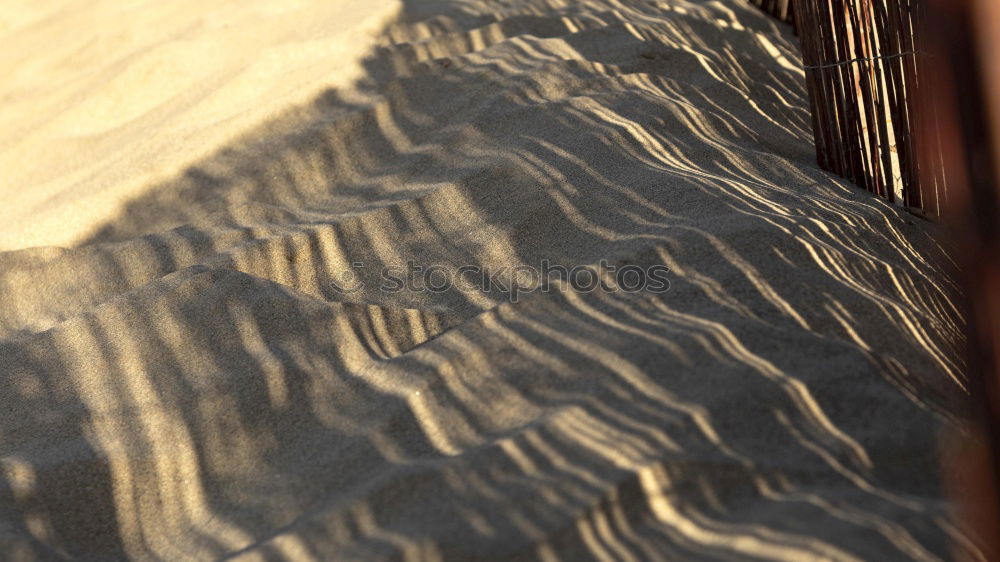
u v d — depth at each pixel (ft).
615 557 4.74
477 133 9.21
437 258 7.60
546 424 5.46
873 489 5.05
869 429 5.40
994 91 2.94
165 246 8.19
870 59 7.88
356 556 4.84
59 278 8.14
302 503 5.41
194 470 5.82
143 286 7.27
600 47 11.10
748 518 4.89
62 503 5.63
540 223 7.70
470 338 6.39
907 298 6.69
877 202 7.89
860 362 5.79
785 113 10.13
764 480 5.10
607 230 7.44
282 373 6.32
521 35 11.46
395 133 9.76
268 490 5.58
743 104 10.02
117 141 11.05
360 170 9.33
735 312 6.21
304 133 9.82
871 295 6.50
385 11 12.81
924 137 7.54
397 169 9.06
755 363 5.74
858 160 8.28
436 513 5.05
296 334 6.70
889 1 7.52
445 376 6.08
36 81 13.74
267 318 6.84
